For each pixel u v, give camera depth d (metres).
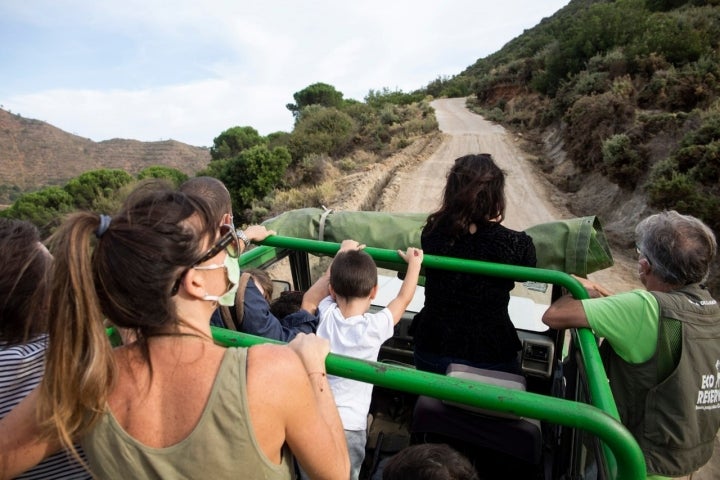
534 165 21.58
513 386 1.62
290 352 0.91
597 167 16.98
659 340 1.50
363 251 1.91
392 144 28.08
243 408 0.80
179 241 0.80
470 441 1.66
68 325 0.77
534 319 3.05
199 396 0.81
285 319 2.04
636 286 9.68
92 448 0.84
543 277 1.74
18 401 1.21
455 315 1.92
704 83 16.39
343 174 23.22
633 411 1.57
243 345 1.25
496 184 1.82
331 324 1.85
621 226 13.26
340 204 15.49
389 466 1.22
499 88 44.12
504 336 1.93
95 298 0.78
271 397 0.83
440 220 1.95
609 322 1.55
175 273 0.81
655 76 18.38
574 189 17.86
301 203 18.48
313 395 0.92
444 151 24.64
